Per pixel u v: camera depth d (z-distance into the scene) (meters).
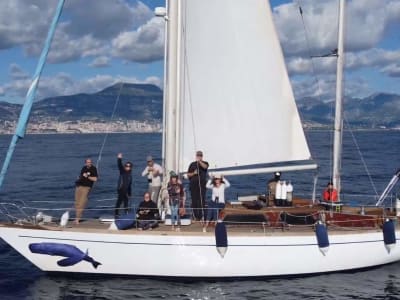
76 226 15.00
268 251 14.62
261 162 16.70
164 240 14.37
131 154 63.19
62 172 42.81
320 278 15.15
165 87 15.88
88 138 134.62
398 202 17.14
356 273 15.58
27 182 35.91
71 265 14.68
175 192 15.22
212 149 16.42
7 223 14.95
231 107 16.42
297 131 16.89
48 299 13.55
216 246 14.34
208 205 15.84
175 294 13.88
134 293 13.91
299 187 33.16
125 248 14.42
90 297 13.66
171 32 15.58
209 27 16.09
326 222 15.80
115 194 30.23
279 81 16.62
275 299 13.68
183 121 16.22
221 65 16.28
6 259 17.16
